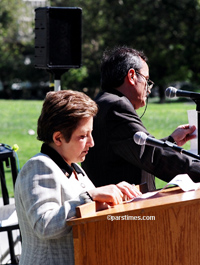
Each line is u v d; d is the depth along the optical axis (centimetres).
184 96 711
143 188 616
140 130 709
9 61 9262
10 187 1698
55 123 525
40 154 535
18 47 9538
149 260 478
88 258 469
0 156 947
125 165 744
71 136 529
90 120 535
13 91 9688
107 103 736
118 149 723
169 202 476
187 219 483
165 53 7838
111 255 472
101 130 734
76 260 468
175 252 483
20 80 9494
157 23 7500
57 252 514
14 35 9450
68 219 468
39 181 511
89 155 761
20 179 523
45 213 493
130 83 768
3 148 986
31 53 9519
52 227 485
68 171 539
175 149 599
